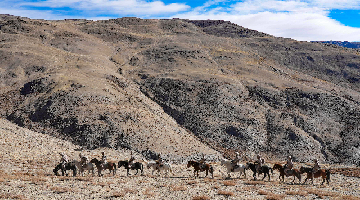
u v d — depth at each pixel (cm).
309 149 7050
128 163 3048
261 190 2248
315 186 2744
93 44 15012
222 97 8950
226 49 15900
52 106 7094
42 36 14838
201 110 8256
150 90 9606
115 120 6384
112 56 13875
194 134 7262
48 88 8206
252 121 7906
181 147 5938
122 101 7706
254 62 13975
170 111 8400
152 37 17375
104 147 5559
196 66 12150
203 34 19638
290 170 2886
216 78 10262
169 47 14800
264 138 7350
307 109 9056
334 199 2078
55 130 6247
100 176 2842
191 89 9394
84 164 2828
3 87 8938
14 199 1752
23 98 8038
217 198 1969
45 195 1884
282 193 2206
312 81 12219
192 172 3475
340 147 7331
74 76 9100
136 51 14700
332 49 17525
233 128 7450
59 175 2778
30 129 6369
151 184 2458
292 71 13925
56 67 10262
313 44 18250
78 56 12231
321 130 8031
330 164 6331
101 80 9150
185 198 1958
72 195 1930
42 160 3709
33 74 9825
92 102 7156
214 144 6850
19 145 4347
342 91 11119
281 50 17088
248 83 10444
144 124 6481
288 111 8800
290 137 7412
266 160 6481
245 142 7031
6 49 11575
